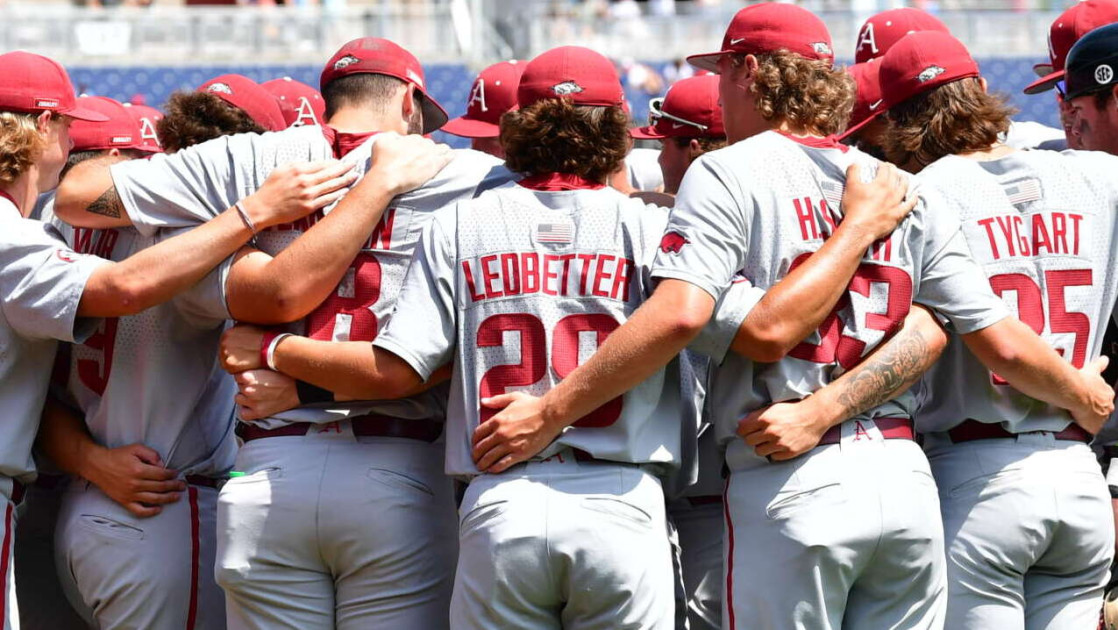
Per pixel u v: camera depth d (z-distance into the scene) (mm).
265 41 59688
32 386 13414
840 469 11734
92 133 15344
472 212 12391
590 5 66188
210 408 14609
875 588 12047
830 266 11617
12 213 13086
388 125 13930
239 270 12734
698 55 13266
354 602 12789
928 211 12266
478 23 60688
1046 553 12992
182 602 13852
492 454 11789
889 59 13789
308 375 12484
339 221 12562
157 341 13844
